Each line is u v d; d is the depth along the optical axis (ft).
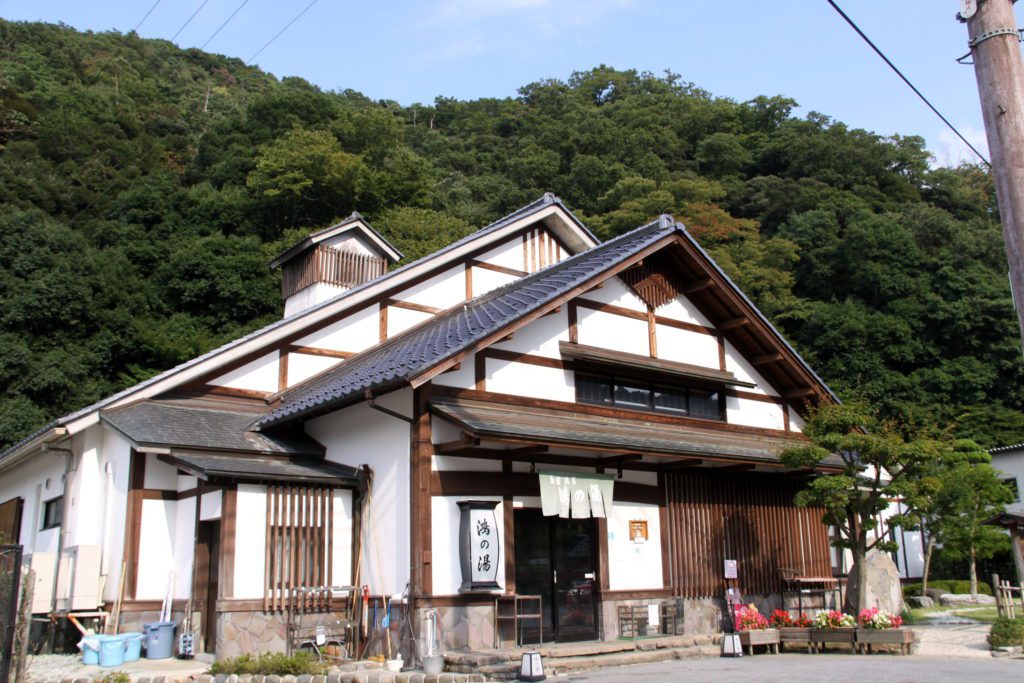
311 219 122.62
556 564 37.42
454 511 34.35
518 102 236.43
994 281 119.03
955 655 34.60
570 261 51.98
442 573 33.35
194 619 35.19
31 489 48.91
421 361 33.12
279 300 105.70
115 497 39.19
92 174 136.77
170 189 123.65
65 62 205.05
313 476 35.60
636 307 45.16
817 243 135.95
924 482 39.58
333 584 35.63
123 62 244.22
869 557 52.24
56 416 82.94
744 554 44.78
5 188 119.65
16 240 91.15
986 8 18.61
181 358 95.50
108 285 96.07
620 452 36.32
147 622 36.83
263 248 110.01
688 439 42.27
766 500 47.01
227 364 43.16
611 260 41.39
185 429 37.60
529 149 166.81
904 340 114.62
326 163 118.21
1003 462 85.40
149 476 38.22
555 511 35.63
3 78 151.02
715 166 180.34
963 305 115.65
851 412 40.70
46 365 83.87
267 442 38.58
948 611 56.29
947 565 78.43
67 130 148.66
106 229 114.52
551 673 29.45
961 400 110.11
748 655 35.70
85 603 37.35
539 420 37.60
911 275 124.26
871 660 32.30
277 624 33.73
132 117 175.32
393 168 127.85
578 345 41.57
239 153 137.80
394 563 34.30
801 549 47.98
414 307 51.67
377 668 30.76
